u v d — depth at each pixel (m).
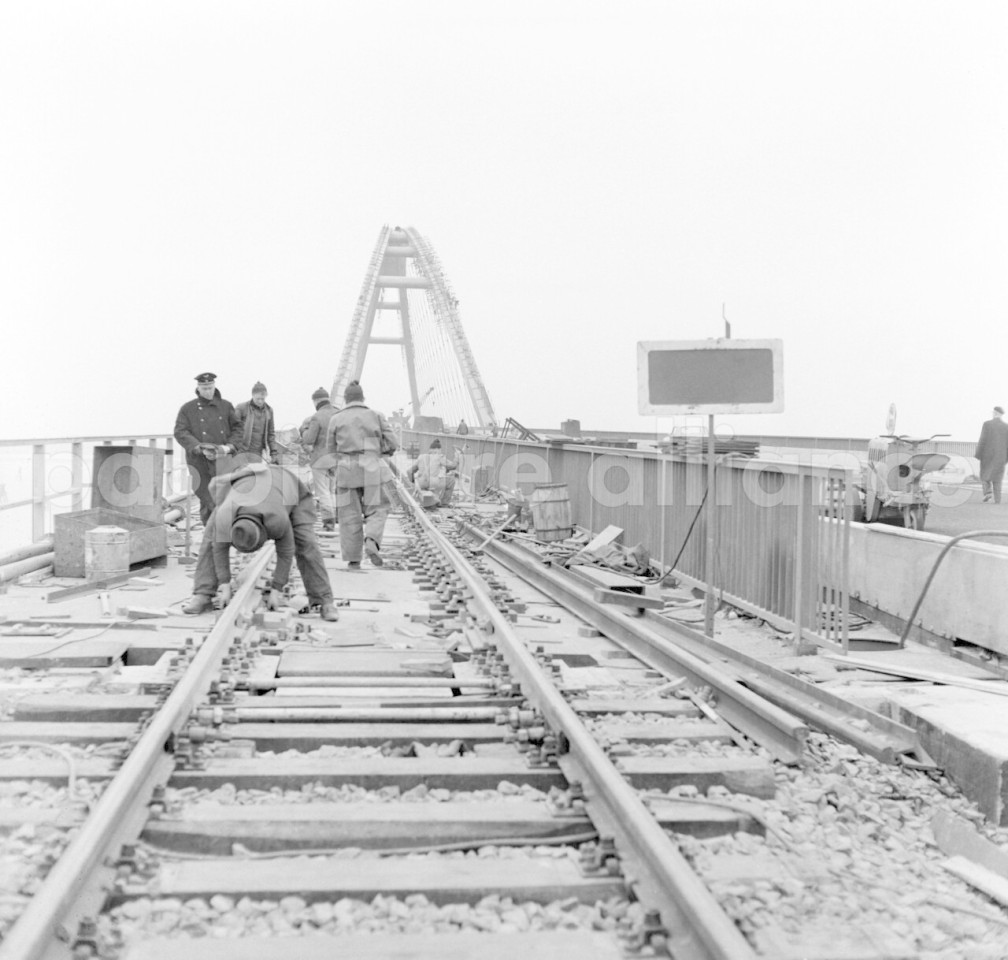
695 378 8.20
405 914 3.82
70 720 6.24
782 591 9.30
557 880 4.02
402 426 59.50
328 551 15.84
